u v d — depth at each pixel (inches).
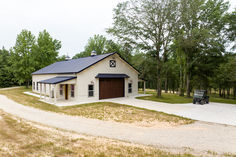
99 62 665.0
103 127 292.0
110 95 704.4
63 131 244.7
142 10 687.7
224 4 782.5
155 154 166.2
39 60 1254.3
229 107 521.3
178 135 252.4
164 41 741.9
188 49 851.4
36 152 149.6
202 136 247.6
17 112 390.6
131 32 721.6
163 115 401.4
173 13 661.3
